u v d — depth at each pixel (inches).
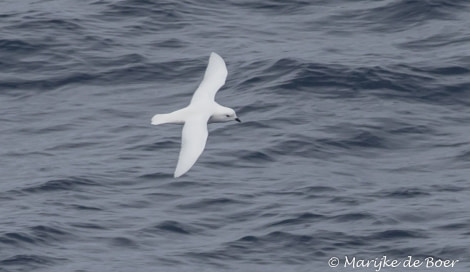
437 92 1525.6
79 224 1212.5
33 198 1272.1
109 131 1448.1
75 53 1632.6
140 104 1517.0
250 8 1795.0
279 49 1653.5
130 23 1726.1
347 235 1194.6
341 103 1499.8
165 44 1670.8
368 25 1737.2
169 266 1134.4
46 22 1708.9
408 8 1759.4
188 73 1590.8
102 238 1186.6
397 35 1704.0
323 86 1537.9
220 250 1165.7
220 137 1403.8
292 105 1489.9
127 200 1266.0
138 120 1475.1
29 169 1350.9
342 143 1402.6
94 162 1362.0
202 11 1774.1
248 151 1369.3
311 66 1576.0
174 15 1750.7
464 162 1362.0
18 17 1727.4
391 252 1170.6
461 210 1248.8
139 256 1154.0
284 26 1739.7
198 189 1285.7
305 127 1432.1
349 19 1754.4
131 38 1683.1
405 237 1194.6
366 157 1379.2
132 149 1395.2
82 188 1291.8
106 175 1322.6
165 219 1221.7
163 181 1306.6
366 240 1189.1
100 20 1731.1
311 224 1213.7
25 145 1418.6
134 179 1314.0
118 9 1761.8
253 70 1585.9
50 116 1491.1
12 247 1159.6
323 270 1140.5
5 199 1270.9
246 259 1154.0
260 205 1253.1
